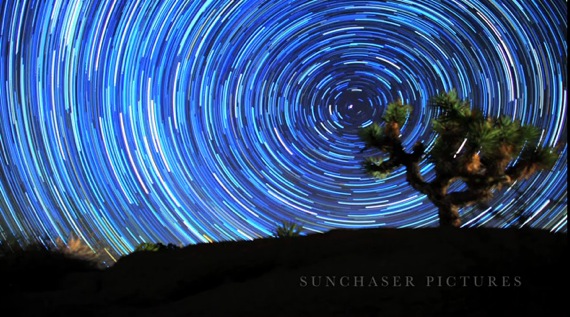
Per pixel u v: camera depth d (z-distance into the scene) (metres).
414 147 8.58
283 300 4.71
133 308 5.46
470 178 7.57
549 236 5.28
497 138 7.30
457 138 7.82
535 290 4.16
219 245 6.77
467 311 4.05
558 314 3.85
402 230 6.23
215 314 4.66
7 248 8.41
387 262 5.14
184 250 6.83
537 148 7.43
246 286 5.25
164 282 5.93
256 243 6.65
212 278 5.87
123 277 6.28
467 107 8.00
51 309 5.43
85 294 6.00
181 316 4.78
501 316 3.94
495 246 5.04
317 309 4.43
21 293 6.10
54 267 7.53
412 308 4.20
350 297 4.54
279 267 5.81
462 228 5.98
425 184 8.12
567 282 4.16
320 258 5.84
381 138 8.73
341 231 6.48
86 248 9.23
